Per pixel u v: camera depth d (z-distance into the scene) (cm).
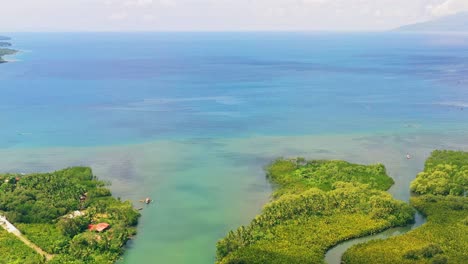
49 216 9562
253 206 10569
